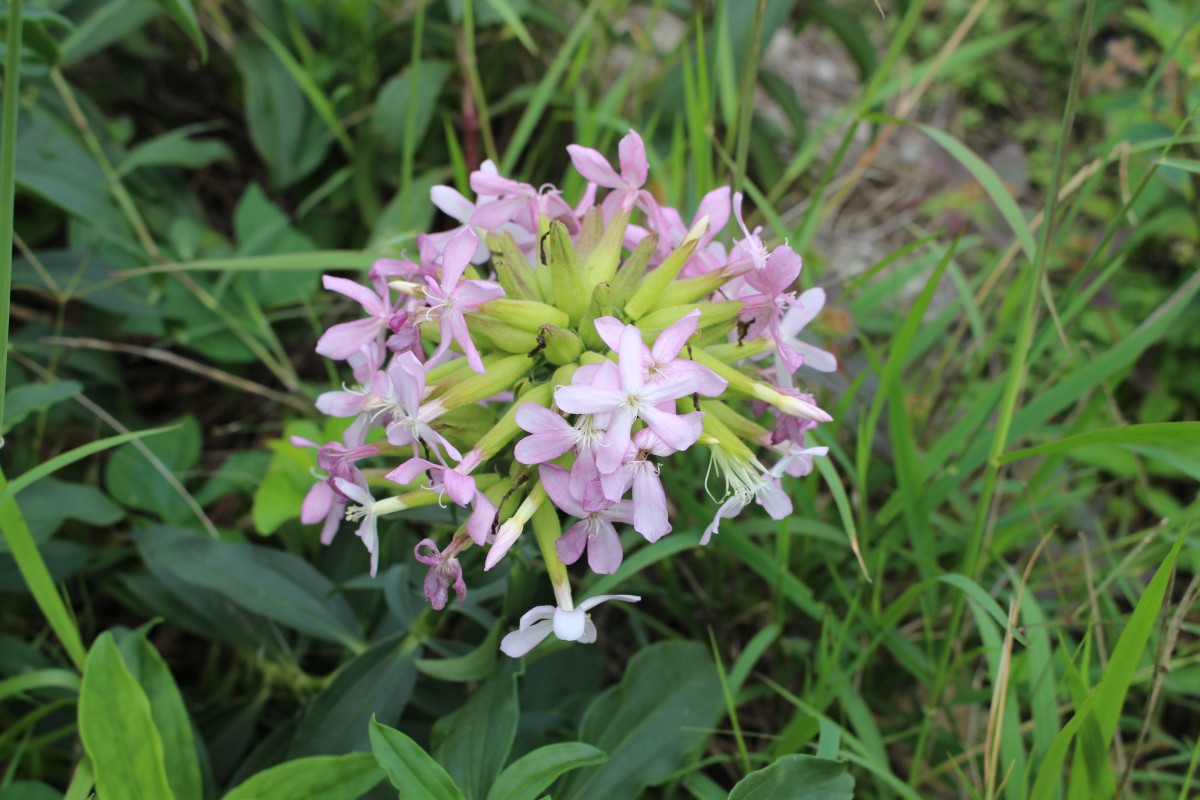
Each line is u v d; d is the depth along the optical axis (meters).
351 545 0.41
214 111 0.56
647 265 0.34
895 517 0.42
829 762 0.32
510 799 0.31
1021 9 0.72
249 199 0.47
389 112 0.49
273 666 0.40
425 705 0.38
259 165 0.56
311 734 0.36
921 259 0.48
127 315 0.46
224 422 0.48
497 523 0.32
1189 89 0.48
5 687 0.35
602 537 0.31
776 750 0.37
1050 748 0.33
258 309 0.46
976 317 0.44
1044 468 0.42
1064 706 0.39
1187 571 0.44
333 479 0.32
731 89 0.47
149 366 0.49
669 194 0.45
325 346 0.33
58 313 0.47
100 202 0.44
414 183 0.49
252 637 0.40
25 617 0.41
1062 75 0.70
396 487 0.35
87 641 0.42
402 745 0.31
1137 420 0.51
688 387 0.30
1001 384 0.40
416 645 0.37
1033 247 0.38
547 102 0.53
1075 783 0.34
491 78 0.56
